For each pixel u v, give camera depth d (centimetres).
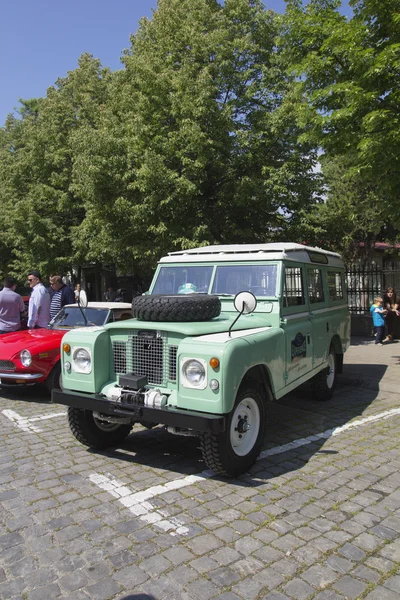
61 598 261
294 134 1259
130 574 281
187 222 1266
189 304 436
